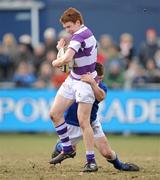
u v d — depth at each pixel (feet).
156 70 171.22
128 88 167.02
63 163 98.63
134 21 195.00
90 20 195.31
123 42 177.17
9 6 199.41
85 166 86.58
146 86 167.43
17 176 83.51
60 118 88.22
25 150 129.59
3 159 107.45
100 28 195.31
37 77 170.19
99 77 87.97
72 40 84.48
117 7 195.11
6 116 166.71
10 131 167.12
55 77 164.45
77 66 85.76
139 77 168.66
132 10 194.70
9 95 166.30
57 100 87.66
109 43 171.94
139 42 195.11
